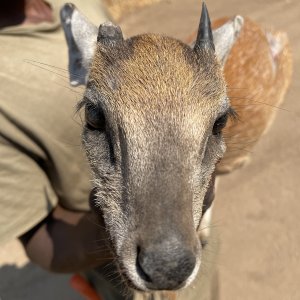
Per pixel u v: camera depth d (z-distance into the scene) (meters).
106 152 0.22
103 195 0.22
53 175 0.27
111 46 0.23
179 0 0.74
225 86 0.23
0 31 0.26
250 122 0.38
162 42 0.23
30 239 0.28
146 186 0.19
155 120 0.20
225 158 0.38
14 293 0.43
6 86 0.25
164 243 0.18
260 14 0.71
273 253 0.43
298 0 0.73
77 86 0.26
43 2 0.27
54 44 0.27
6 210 0.26
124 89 0.21
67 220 0.28
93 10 0.30
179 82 0.21
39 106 0.26
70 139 0.26
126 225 0.20
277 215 0.46
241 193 0.48
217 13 0.71
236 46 0.39
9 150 0.25
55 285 0.44
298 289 0.41
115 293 0.29
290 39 0.64
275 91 0.42
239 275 0.42
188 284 0.19
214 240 0.30
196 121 0.21
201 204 0.22
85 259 0.28
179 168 0.20
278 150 0.51
